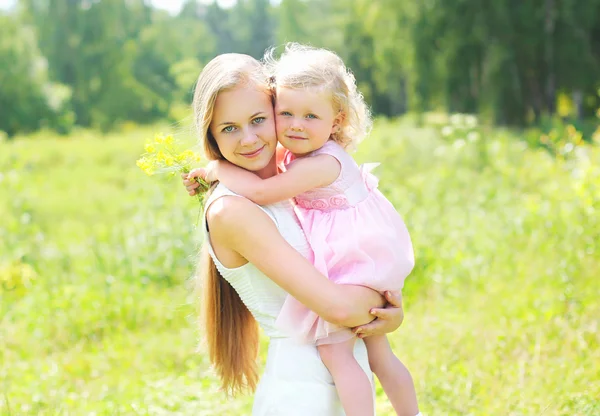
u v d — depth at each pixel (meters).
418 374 4.57
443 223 8.48
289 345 2.63
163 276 7.48
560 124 16.75
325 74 2.66
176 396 4.64
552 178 9.93
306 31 56.41
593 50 25.06
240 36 81.50
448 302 6.27
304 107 2.61
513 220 8.04
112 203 13.27
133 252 7.79
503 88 23.42
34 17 45.94
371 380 2.69
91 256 8.17
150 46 50.97
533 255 7.02
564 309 5.53
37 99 35.78
